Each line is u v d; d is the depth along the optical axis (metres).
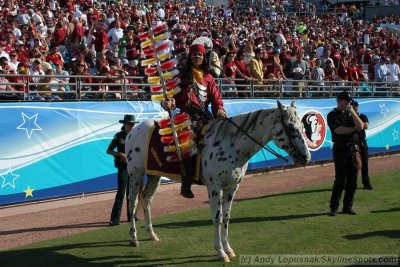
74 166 13.18
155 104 14.91
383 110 22.28
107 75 14.39
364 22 41.69
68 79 15.05
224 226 8.07
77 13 21.86
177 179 8.38
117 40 19.02
